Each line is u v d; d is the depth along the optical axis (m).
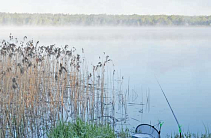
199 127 7.29
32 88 7.51
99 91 10.41
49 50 9.10
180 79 13.84
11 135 6.40
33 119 7.12
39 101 8.04
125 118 7.79
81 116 7.36
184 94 10.87
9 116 6.72
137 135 5.12
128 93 10.64
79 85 9.13
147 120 7.66
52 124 6.85
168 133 6.79
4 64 8.91
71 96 8.67
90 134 5.68
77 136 5.55
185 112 8.56
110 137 5.90
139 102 9.50
